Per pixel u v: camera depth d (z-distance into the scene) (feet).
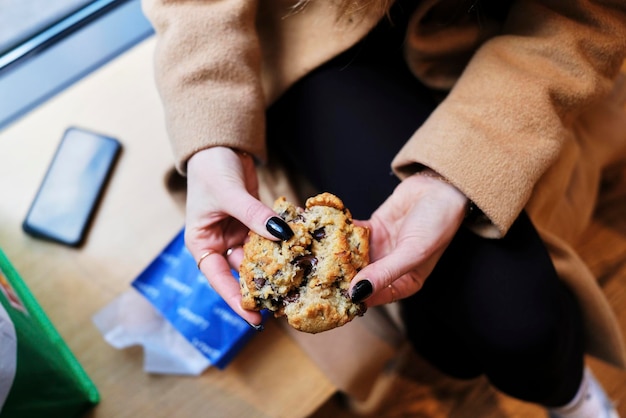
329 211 1.78
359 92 2.23
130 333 2.56
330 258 1.71
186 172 2.07
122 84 2.93
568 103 1.97
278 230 1.70
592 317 2.33
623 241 3.10
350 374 2.48
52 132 2.88
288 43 2.21
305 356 2.52
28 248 2.70
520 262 2.04
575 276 2.23
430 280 2.08
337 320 1.70
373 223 1.95
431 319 2.31
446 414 2.89
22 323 2.21
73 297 2.63
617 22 1.91
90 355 2.54
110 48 3.09
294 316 1.70
